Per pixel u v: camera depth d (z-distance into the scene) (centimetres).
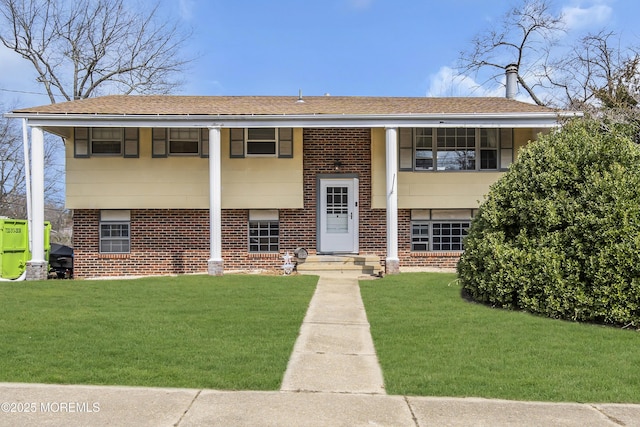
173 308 895
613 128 1055
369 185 1544
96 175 1495
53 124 1327
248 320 808
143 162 1500
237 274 1380
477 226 1014
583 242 824
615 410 475
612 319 781
